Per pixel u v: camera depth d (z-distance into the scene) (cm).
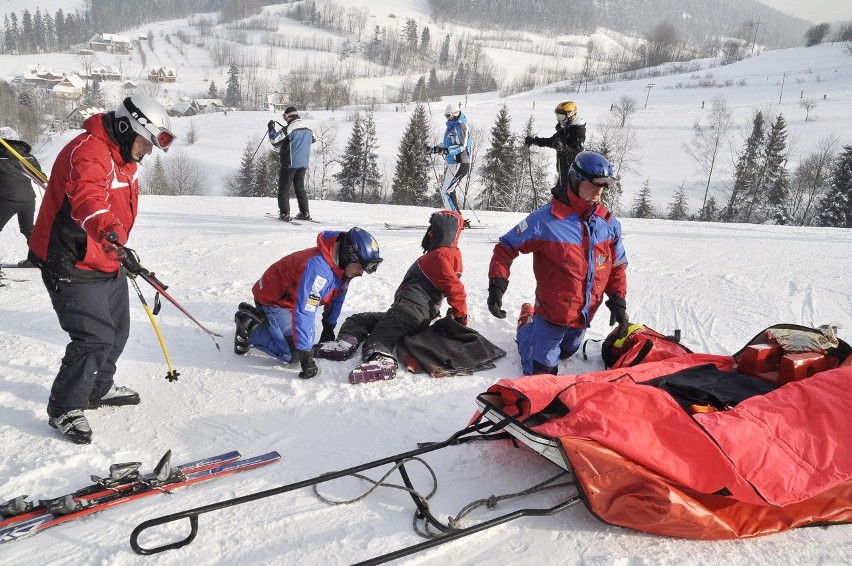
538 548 266
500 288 427
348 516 287
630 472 270
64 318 336
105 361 366
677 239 1024
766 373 395
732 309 604
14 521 273
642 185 4788
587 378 337
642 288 680
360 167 4525
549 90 10125
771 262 824
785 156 4450
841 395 316
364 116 7169
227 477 317
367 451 344
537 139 747
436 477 318
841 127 5659
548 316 427
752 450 282
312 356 438
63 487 307
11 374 426
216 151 6022
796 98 7000
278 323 450
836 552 262
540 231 418
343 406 392
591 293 426
